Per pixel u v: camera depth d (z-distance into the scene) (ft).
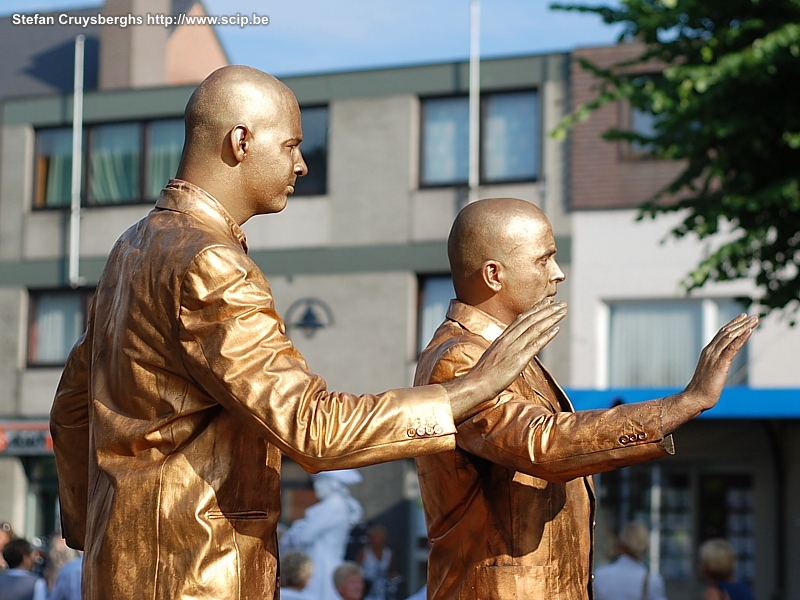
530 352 17.48
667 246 105.09
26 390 124.47
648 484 91.81
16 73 144.46
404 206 114.21
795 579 86.53
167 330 17.13
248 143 18.21
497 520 20.76
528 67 110.22
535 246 21.63
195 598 16.75
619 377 105.91
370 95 115.55
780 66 54.65
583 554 21.39
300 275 116.67
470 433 19.48
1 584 47.26
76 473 19.92
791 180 55.16
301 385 16.61
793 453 86.79
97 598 17.17
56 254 124.67
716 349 18.40
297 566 46.52
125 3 135.95
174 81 140.36
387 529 105.91
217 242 17.20
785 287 59.11
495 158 111.24
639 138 60.08
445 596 21.15
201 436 17.25
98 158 124.47
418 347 114.42
